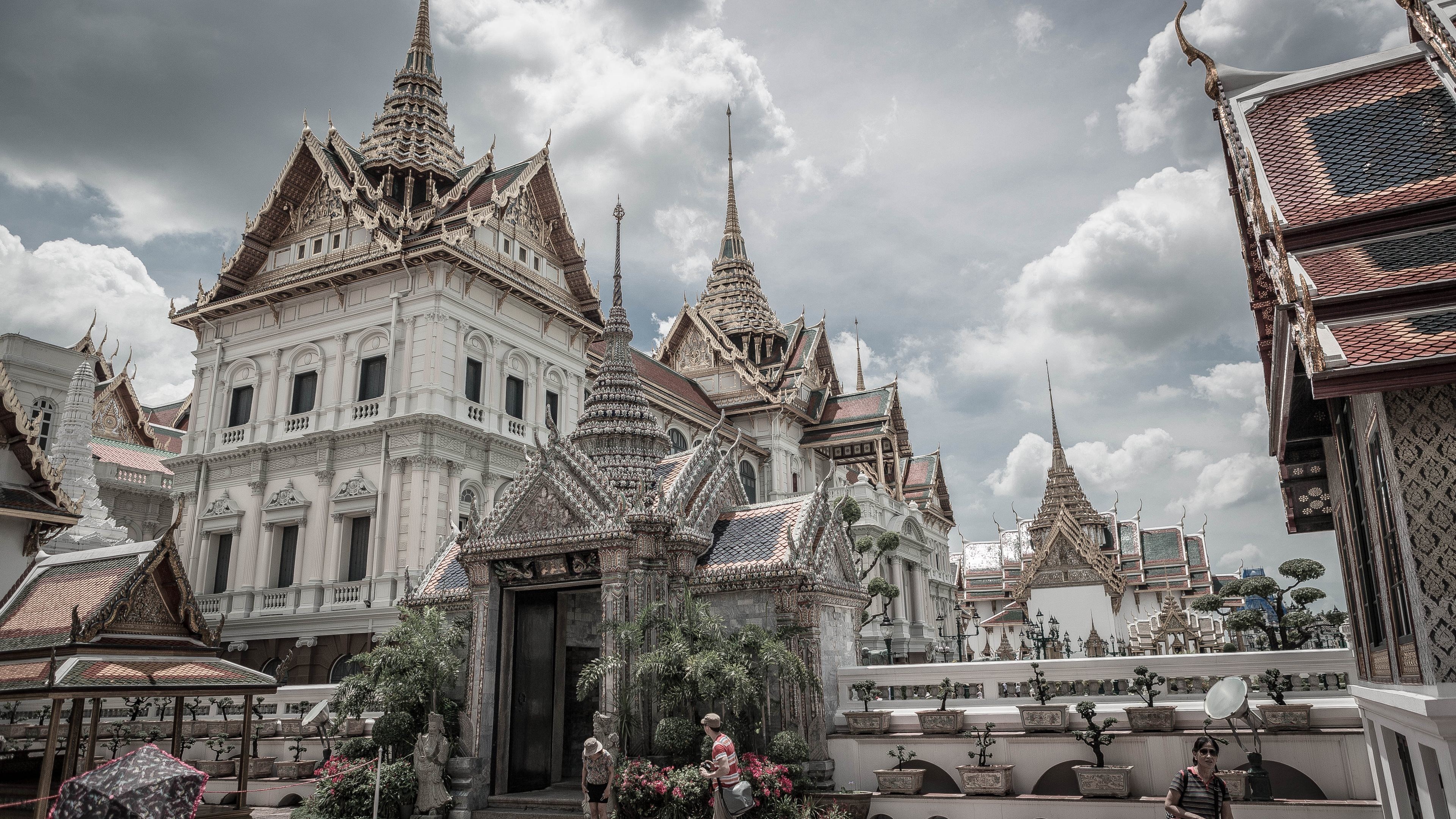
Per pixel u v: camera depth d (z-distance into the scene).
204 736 23.53
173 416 74.38
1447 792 7.26
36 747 23.81
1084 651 54.09
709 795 14.41
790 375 79.44
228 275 46.47
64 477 36.31
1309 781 13.50
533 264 48.34
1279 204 9.89
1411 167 9.75
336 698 18.61
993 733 15.48
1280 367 9.59
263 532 41.66
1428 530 7.14
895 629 66.38
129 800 9.54
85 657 14.14
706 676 15.23
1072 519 61.94
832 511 18.94
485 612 18.31
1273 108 11.94
